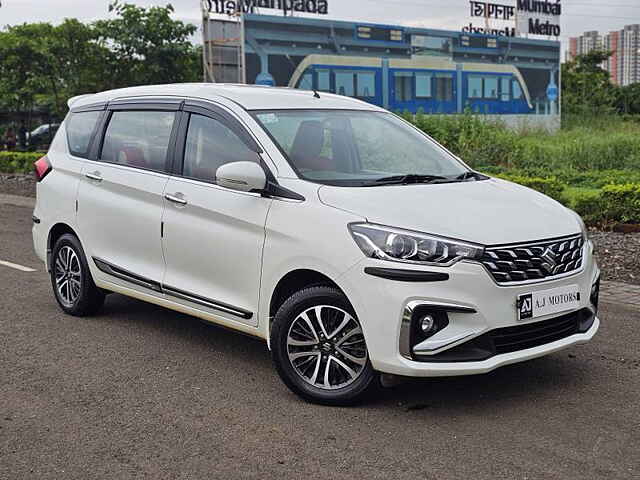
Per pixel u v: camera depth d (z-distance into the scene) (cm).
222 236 541
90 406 499
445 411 482
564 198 1351
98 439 449
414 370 445
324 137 561
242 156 546
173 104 612
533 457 420
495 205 501
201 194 560
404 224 459
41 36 3344
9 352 609
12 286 837
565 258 482
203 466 413
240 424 468
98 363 582
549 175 2012
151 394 519
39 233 732
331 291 478
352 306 466
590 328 507
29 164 2423
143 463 418
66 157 710
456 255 446
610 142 2388
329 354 487
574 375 547
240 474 404
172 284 585
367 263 455
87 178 672
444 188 524
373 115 621
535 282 463
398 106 3412
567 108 4447
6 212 1520
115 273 641
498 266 452
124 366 575
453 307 444
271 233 506
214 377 551
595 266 523
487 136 2558
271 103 580
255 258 518
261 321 521
